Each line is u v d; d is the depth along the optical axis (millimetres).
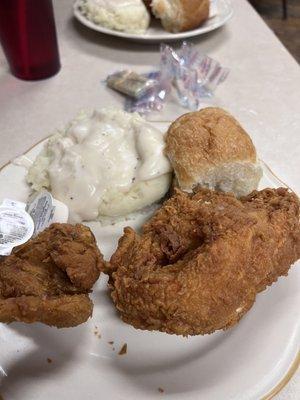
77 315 160
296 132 301
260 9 756
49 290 169
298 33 700
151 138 234
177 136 229
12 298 156
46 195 219
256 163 231
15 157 270
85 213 229
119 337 181
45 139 264
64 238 183
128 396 160
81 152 232
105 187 228
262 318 182
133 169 232
